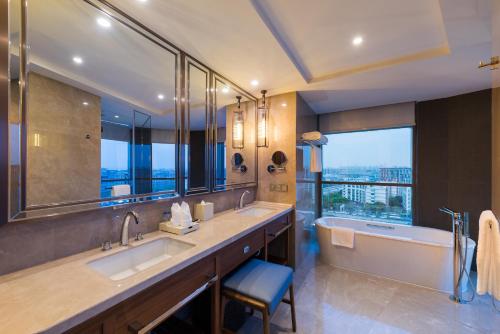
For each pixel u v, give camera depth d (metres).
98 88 1.24
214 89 2.05
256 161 2.75
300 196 2.72
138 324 0.86
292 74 2.05
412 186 3.01
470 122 2.58
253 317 1.77
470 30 1.39
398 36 1.54
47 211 0.99
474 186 2.56
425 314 1.80
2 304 0.70
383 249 2.38
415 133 2.98
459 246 2.01
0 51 0.86
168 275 0.96
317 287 2.21
